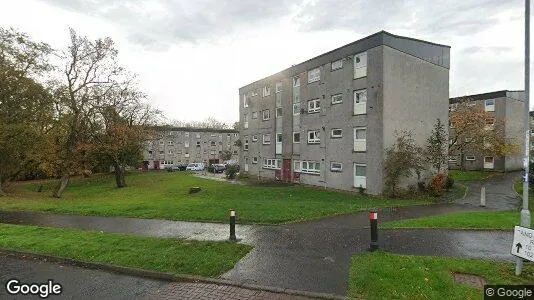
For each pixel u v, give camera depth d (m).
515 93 39.66
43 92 26.39
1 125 23.77
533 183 23.45
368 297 6.45
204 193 25.88
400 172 21.53
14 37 25.06
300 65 29.94
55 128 28.33
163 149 72.31
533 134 42.22
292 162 31.42
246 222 12.88
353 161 24.09
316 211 14.55
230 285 7.30
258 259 8.71
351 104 24.25
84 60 29.27
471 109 37.50
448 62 25.27
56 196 27.94
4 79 24.44
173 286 7.35
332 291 6.81
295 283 7.22
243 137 41.16
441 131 24.42
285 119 32.31
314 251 9.28
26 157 27.92
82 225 12.93
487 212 15.65
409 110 23.06
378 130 22.06
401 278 7.11
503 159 38.81
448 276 7.18
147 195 27.80
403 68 22.80
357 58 23.94
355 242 10.07
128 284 7.50
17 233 11.50
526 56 7.69
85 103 30.02
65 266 8.70
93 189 36.31
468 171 39.81
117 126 34.16
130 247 9.62
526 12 7.64
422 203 19.06
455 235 10.73
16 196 24.92
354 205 17.06
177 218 13.70
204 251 9.19
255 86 37.88
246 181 34.06
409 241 10.06
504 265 7.84
